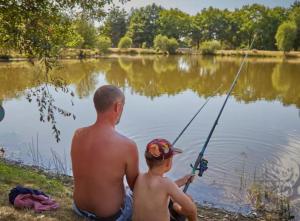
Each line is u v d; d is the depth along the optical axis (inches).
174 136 461.7
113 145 120.9
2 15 264.2
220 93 845.8
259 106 680.4
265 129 498.0
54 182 243.9
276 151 399.9
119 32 3425.2
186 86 978.1
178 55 2758.4
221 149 404.5
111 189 123.6
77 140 126.0
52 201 162.6
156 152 116.6
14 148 406.9
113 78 1149.7
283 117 579.8
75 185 129.4
